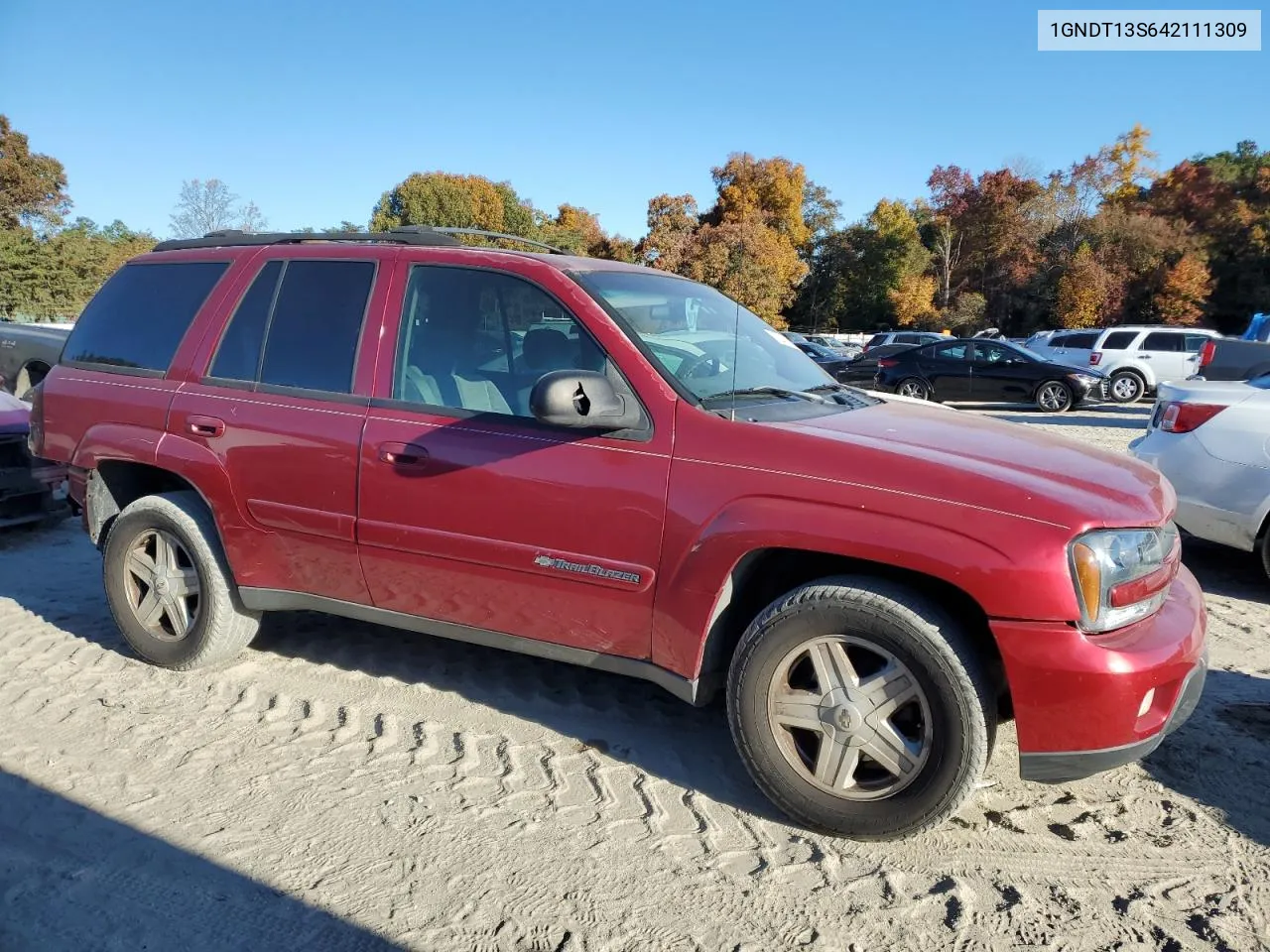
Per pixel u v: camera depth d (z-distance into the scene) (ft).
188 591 13.01
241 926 7.99
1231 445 17.25
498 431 10.43
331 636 14.66
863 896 8.47
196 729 11.50
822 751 9.14
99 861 8.85
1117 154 181.68
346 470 11.20
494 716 11.98
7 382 30.22
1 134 164.86
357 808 9.80
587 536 9.90
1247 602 17.28
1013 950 7.79
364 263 11.93
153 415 12.78
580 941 7.86
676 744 11.35
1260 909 8.32
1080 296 157.38
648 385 9.95
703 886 8.61
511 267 11.02
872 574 9.25
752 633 9.30
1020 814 9.86
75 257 127.54
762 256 166.61
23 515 20.06
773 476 9.18
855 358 69.97
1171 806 10.03
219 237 13.73
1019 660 8.31
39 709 12.00
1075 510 8.41
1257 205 169.48
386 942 7.82
